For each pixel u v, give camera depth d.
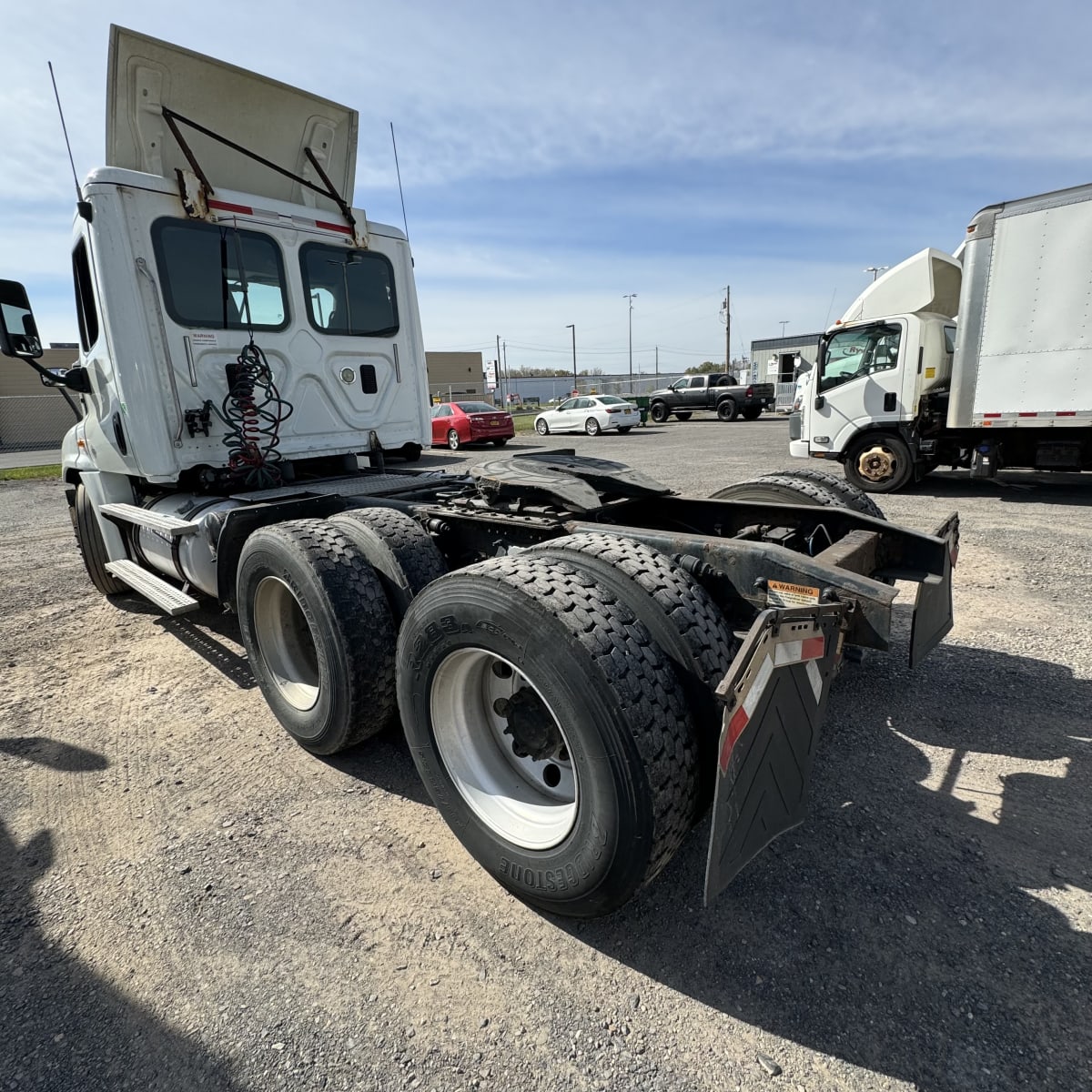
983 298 7.84
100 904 2.16
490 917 2.06
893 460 9.34
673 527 3.49
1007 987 1.73
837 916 1.99
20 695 3.74
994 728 2.98
